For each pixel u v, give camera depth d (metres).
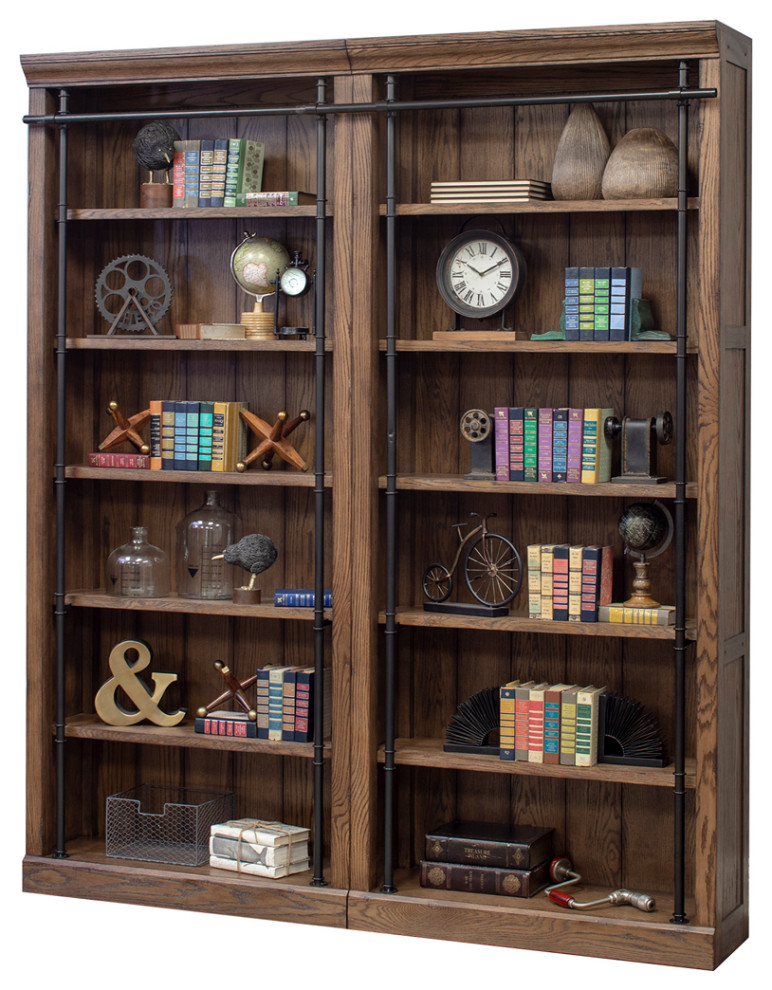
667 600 4.59
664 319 4.57
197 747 4.82
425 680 4.87
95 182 5.10
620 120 4.59
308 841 4.86
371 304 4.54
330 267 4.89
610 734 4.51
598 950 4.33
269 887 4.64
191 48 4.65
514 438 4.50
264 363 4.98
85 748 5.19
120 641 5.19
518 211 4.45
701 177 4.21
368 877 4.58
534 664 4.76
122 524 5.18
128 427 5.00
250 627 5.05
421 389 4.84
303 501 4.96
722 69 4.23
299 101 4.89
